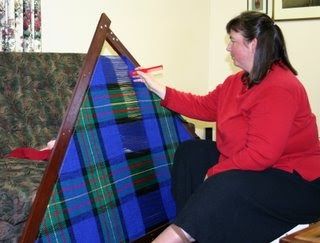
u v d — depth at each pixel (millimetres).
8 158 2070
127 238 1670
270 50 1501
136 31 3279
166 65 3574
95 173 1568
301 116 1490
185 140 2053
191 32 3770
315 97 3424
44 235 1390
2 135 2158
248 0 3672
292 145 1500
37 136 2271
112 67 1718
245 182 1395
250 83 1536
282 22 3502
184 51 3725
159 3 3434
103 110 1633
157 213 1835
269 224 1434
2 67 2215
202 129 3787
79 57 2541
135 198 1739
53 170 1414
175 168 1840
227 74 3896
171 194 1924
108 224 1600
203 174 1778
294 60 3486
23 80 2277
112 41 1744
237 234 1396
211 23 3936
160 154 1907
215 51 3939
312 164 1521
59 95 2383
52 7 2697
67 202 1459
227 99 1670
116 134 1684
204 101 1900
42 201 1381
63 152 1448
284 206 1441
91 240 1528
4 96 2205
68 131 1470
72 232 1467
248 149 1436
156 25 3436
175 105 1914
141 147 1809
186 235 1390
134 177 1749
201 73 3932
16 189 1515
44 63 2373
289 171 1485
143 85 1888
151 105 1908
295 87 1462
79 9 2859
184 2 3656
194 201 1409
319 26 3340
